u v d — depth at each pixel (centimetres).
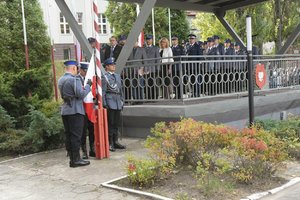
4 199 555
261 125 842
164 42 1016
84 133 738
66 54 2975
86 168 687
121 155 767
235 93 991
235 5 1347
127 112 923
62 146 888
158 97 912
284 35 2127
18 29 1653
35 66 1673
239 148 568
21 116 1045
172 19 2612
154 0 852
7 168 731
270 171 585
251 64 752
